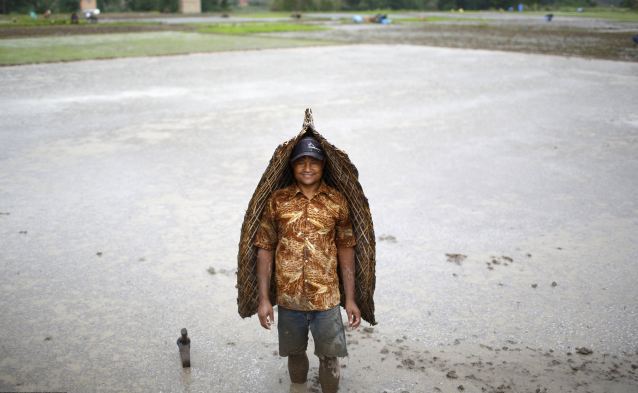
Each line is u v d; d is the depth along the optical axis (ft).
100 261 18.70
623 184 27.68
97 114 42.63
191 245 20.07
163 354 13.55
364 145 34.55
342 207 10.71
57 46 96.48
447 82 60.34
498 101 49.83
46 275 17.67
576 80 62.59
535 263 18.97
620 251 19.98
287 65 73.36
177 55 83.92
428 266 18.67
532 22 197.57
